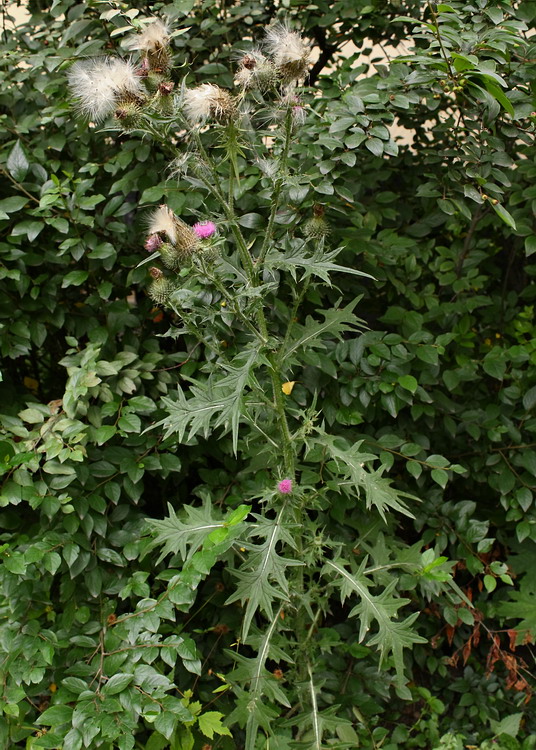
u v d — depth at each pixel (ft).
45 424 7.19
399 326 8.96
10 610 6.85
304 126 7.74
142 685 6.34
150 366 7.94
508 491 8.47
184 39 8.48
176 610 8.29
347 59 8.74
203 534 6.53
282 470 7.23
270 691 6.44
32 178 8.51
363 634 6.31
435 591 7.83
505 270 10.92
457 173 7.67
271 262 6.06
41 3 9.54
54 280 8.11
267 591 5.97
